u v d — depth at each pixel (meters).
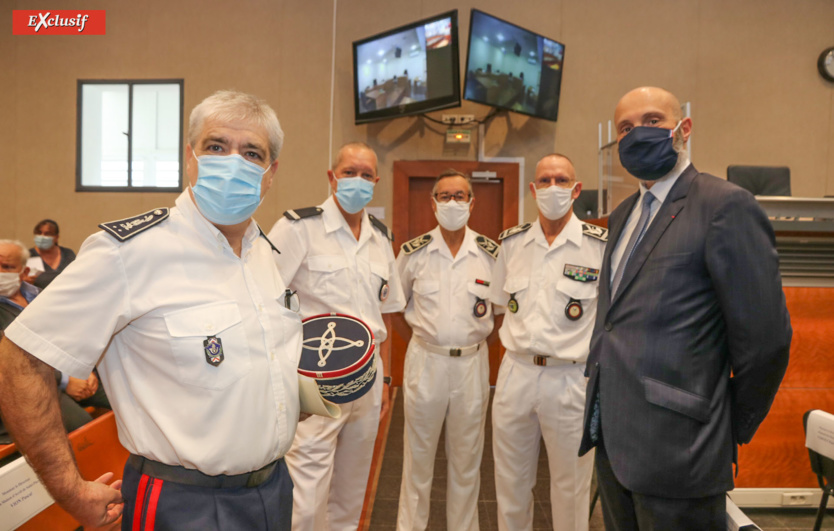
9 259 2.40
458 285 2.11
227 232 1.02
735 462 1.15
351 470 1.81
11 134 4.84
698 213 1.12
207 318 0.88
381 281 1.91
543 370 1.84
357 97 4.57
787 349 1.03
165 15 4.78
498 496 1.93
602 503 1.36
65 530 1.29
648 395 1.12
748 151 4.80
